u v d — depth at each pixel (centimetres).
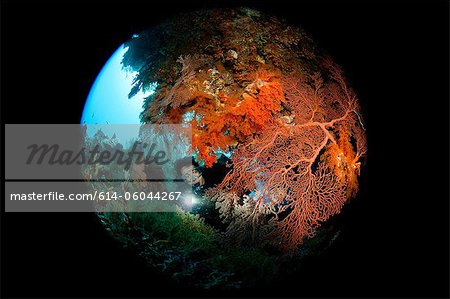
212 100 173
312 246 186
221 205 171
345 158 182
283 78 176
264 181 167
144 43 193
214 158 172
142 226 183
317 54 193
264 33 186
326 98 181
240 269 181
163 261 191
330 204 177
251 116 170
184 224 178
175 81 177
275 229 170
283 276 195
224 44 180
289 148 169
